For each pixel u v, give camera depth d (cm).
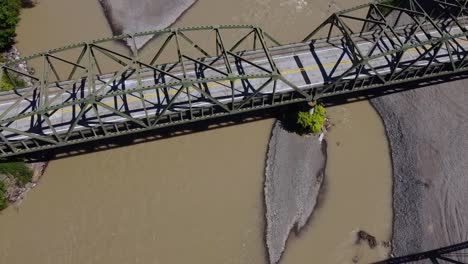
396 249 4419
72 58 5600
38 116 4497
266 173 4831
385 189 4791
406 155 4938
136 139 4959
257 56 4972
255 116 5147
